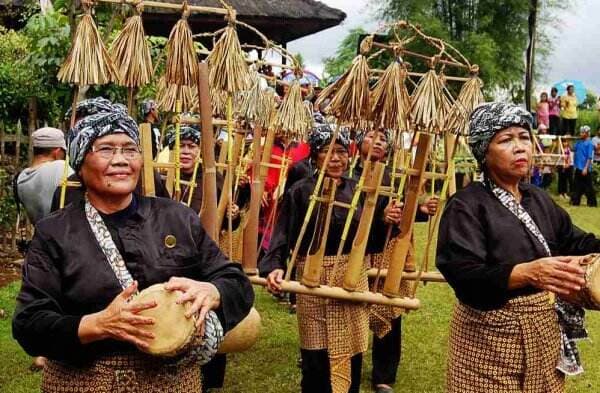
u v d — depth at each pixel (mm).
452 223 2883
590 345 5891
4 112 9305
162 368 2314
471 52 23844
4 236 8422
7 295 6824
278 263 3941
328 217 3738
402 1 24391
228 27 3580
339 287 3859
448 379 3008
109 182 2307
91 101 3363
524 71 25938
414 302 3777
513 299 2812
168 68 3443
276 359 5434
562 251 3029
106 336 2150
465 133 3666
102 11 6426
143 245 2338
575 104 19625
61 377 2322
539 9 26547
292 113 4051
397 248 3744
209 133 3424
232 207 4418
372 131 3928
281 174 5043
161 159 4637
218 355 4344
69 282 2279
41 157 4977
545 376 2869
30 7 10422
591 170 16078
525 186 3023
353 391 4125
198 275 2459
